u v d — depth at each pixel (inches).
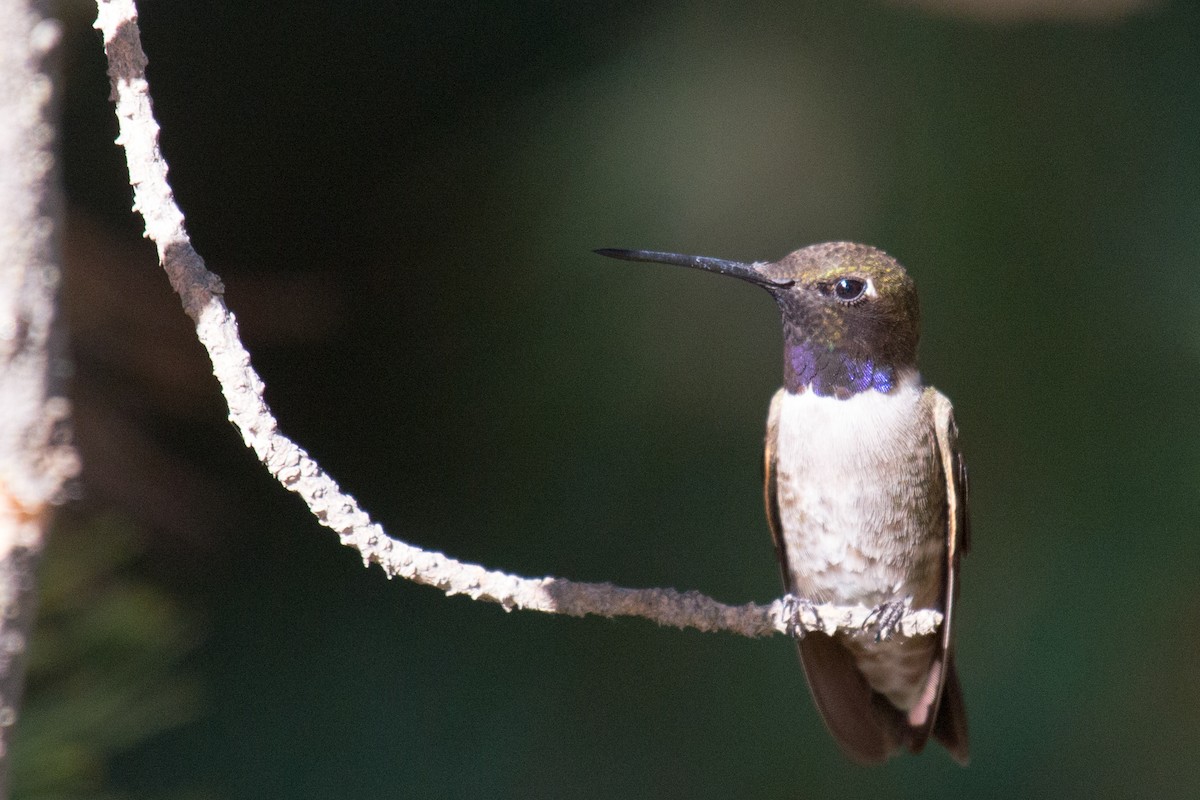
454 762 71.2
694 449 71.1
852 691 70.3
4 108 60.7
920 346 70.6
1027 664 70.6
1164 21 70.7
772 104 70.7
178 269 67.4
